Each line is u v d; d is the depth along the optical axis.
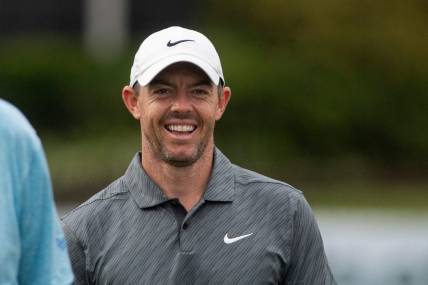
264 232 13.48
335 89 61.62
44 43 65.81
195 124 13.43
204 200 13.47
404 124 62.66
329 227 24.97
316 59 62.50
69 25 71.38
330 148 61.16
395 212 42.03
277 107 59.62
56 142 58.59
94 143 56.25
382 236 23.34
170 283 13.22
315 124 60.47
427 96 63.25
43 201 10.75
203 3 68.94
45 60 62.25
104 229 13.58
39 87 61.38
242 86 59.03
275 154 58.72
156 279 13.25
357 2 64.38
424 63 64.19
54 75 61.47
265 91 59.44
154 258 13.31
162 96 13.41
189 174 13.54
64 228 13.66
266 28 65.38
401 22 64.62
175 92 13.38
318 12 64.31
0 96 61.47
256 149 58.19
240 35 65.50
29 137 10.73
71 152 54.50
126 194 13.71
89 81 61.06
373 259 23.19
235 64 60.06
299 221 13.64
